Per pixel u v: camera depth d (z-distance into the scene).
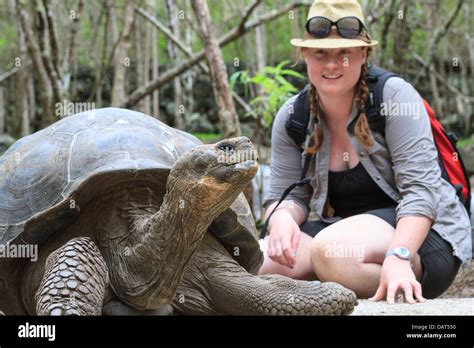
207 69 7.18
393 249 3.39
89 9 12.03
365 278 3.68
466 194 3.91
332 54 3.55
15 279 2.80
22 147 3.04
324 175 3.90
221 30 11.69
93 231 2.70
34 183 2.77
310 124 3.85
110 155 2.72
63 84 6.82
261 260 3.07
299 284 2.69
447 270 3.71
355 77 3.61
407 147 3.61
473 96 13.34
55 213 2.62
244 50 12.96
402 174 3.62
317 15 3.58
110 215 2.67
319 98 3.80
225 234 2.85
